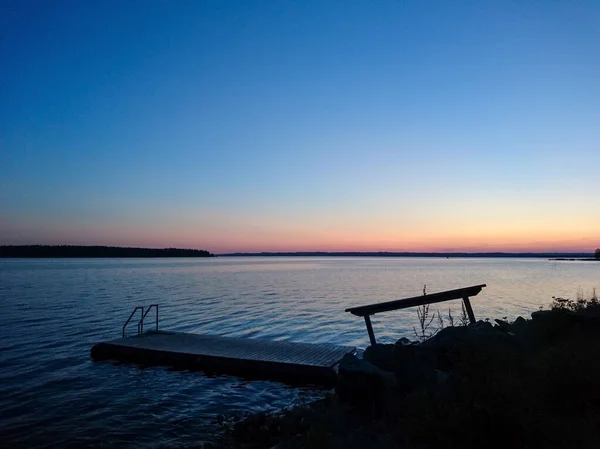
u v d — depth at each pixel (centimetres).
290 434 828
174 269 13112
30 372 1636
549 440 534
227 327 2700
